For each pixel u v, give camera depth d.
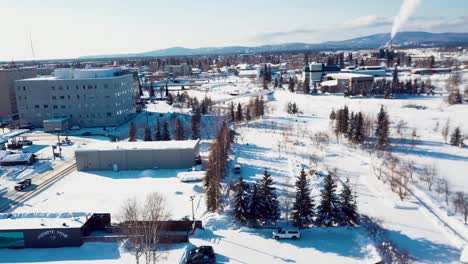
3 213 51.78
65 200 61.50
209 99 160.38
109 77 123.69
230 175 72.06
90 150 78.00
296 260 41.69
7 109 138.12
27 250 45.28
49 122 114.56
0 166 81.38
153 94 195.88
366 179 68.62
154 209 47.31
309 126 118.81
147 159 78.56
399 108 142.00
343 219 49.09
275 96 194.38
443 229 47.97
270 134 110.19
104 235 47.69
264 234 48.25
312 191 62.53
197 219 52.41
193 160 78.25
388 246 43.06
